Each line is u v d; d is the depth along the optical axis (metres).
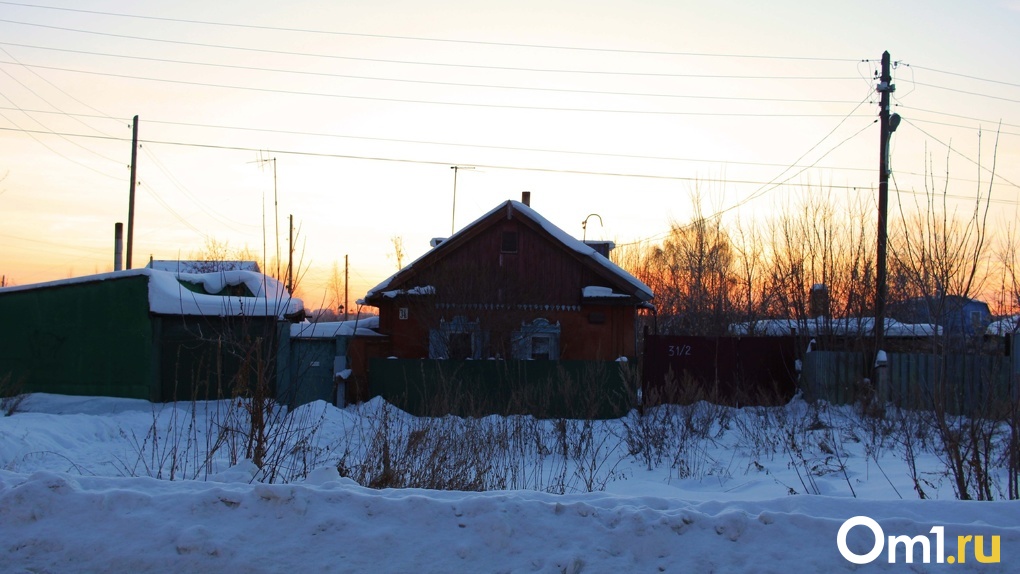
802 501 5.57
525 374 18.30
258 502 5.29
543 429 13.27
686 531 5.09
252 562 4.95
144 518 5.22
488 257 24.88
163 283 17.89
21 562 4.99
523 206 24.77
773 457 12.39
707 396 18.44
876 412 15.31
